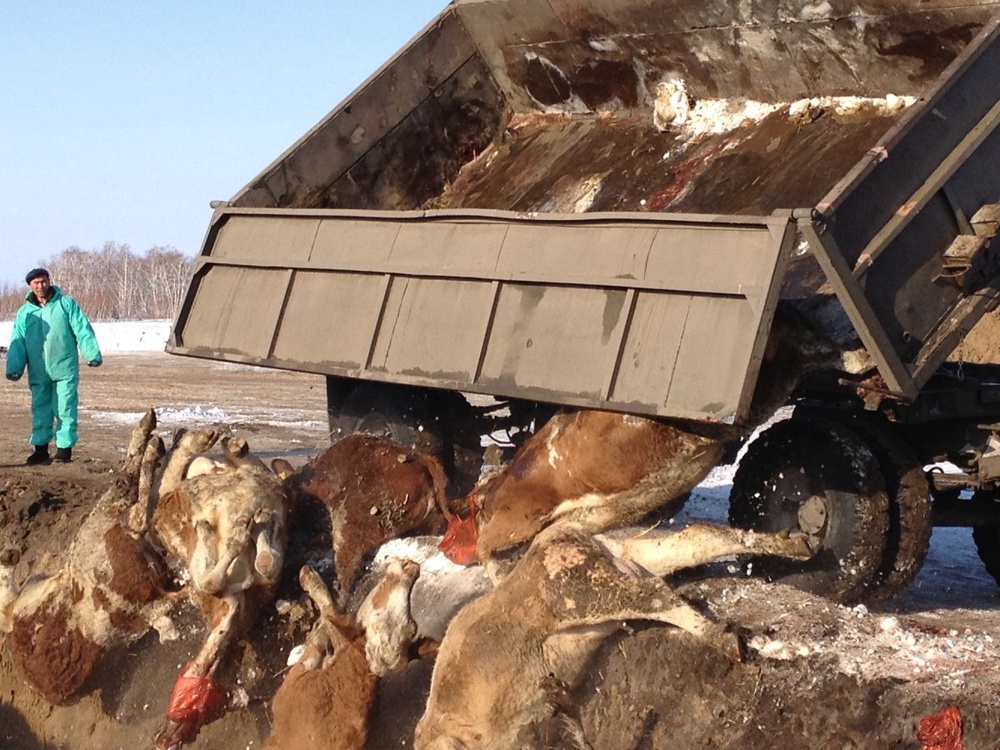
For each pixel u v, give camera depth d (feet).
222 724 25.70
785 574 24.88
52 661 25.44
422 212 26.32
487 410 31.35
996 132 22.94
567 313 23.30
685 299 21.53
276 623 25.76
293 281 29.14
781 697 19.48
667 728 20.43
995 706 17.71
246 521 23.91
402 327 26.40
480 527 24.85
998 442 25.13
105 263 363.97
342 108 33.04
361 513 26.63
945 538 35.63
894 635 20.85
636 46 31.76
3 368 90.33
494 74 35.42
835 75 28.19
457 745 21.07
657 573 21.43
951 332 21.95
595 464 22.94
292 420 59.47
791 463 25.11
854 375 22.89
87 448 49.44
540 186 33.12
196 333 31.07
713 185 29.22
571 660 21.16
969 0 24.23
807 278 23.38
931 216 21.88
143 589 25.17
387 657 22.29
